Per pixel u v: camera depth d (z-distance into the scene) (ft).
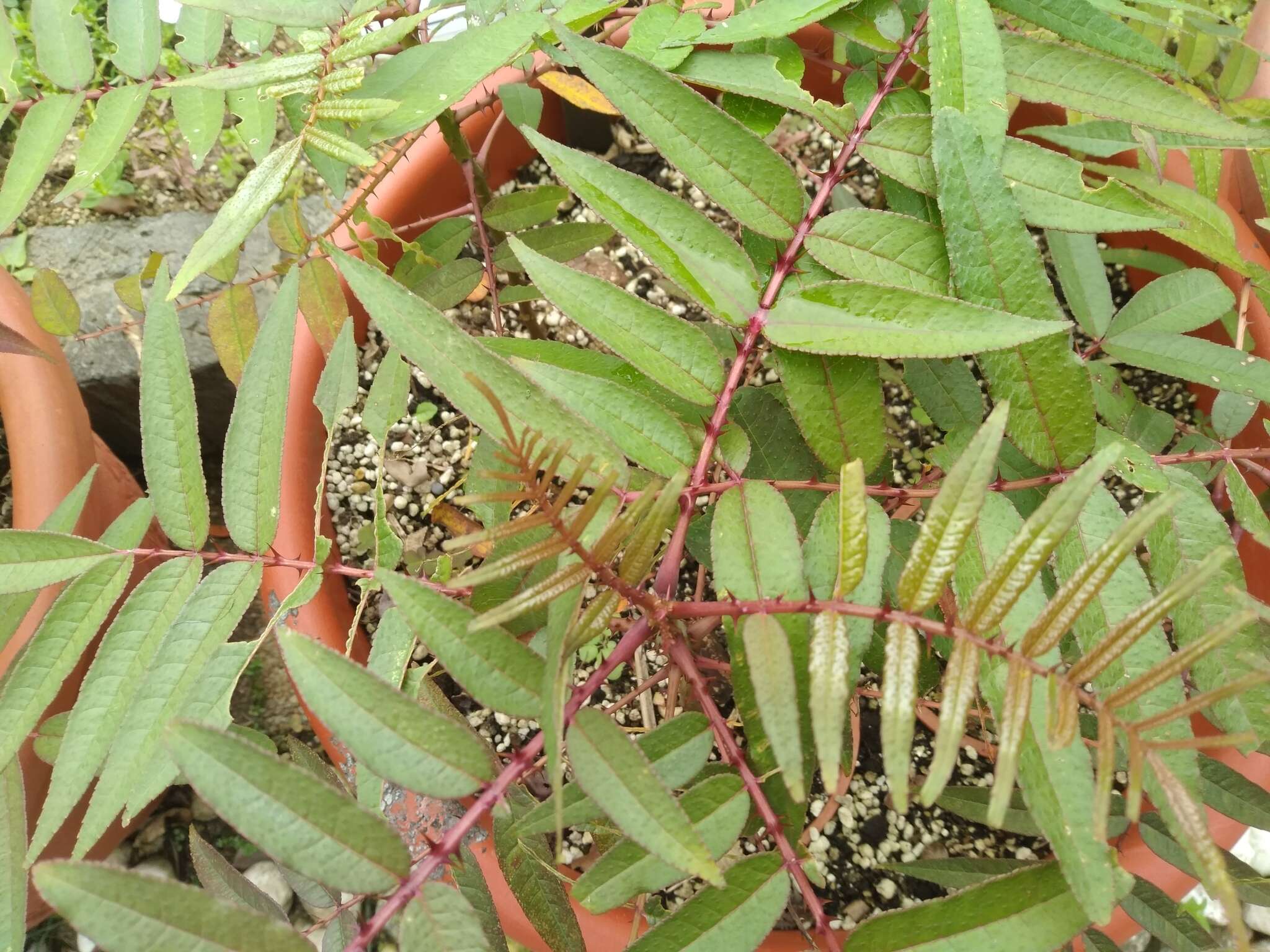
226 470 0.97
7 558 0.94
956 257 0.96
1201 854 0.65
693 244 0.99
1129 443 1.07
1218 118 0.99
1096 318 1.36
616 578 0.77
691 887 1.46
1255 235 1.66
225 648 0.95
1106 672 0.91
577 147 2.00
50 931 1.92
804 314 0.96
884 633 1.14
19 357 1.64
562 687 0.71
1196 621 1.01
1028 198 1.01
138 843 2.09
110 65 2.26
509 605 0.72
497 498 0.69
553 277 0.96
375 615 1.68
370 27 1.29
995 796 0.66
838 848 1.57
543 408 0.88
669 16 1.11
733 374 0.97
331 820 0.74
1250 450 1.09
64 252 2.19
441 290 1.57
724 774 0.90
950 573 0.72
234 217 0.94
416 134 1.33
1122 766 1.11
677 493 0.74
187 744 0.72
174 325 0.97
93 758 0.90
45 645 0.94
